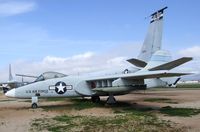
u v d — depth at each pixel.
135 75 19.06
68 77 21.89
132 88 20.39
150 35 28.77
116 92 21.00
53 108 20.20
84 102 24.17
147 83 22.75
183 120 13.70
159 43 28.81
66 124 12.74
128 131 10.80
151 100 26.45
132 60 25.36
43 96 21.00
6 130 11.73
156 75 18.45
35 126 12.43
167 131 10.84
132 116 15.14
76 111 18.22
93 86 22.02
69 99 28.28
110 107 20.38
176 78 24.20
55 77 21.86
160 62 25.50
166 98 28.92
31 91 20.69
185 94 36.19
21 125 12.88
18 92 20.44
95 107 20.44
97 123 12.75
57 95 21.31
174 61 21.75
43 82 21.05
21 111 18.58
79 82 21.81
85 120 13.76
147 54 28.47
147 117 14.69
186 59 21.11
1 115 16.75
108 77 20.73
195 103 23.31
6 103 26.61
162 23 28.88
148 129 11.19
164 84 23.61
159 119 13.95
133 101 25.52
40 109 19.61
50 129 11.58
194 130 11.05
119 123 12.68
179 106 20.80
